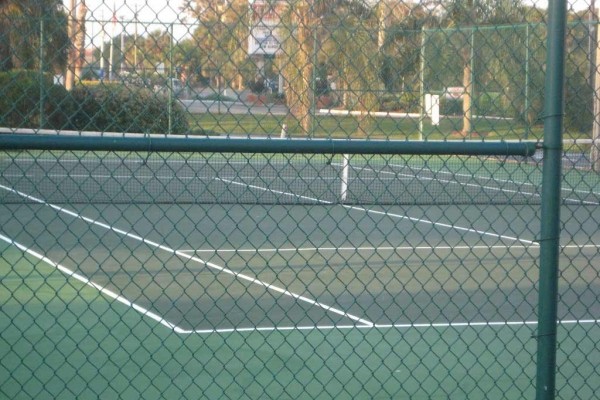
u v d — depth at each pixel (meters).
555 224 5.96
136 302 12.66
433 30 7.19
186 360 10.01
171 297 13.01
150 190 19.92
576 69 8.62
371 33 7.16
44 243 17.45
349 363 9.97
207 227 20.11
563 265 16.08
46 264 15.19
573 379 9.42
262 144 5.74
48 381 8.98
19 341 10.49
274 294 13.35
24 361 9.78
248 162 9.64
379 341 10.72
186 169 20.64
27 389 8.91
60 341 10.55
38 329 11.03
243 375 9.52
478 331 11.34
